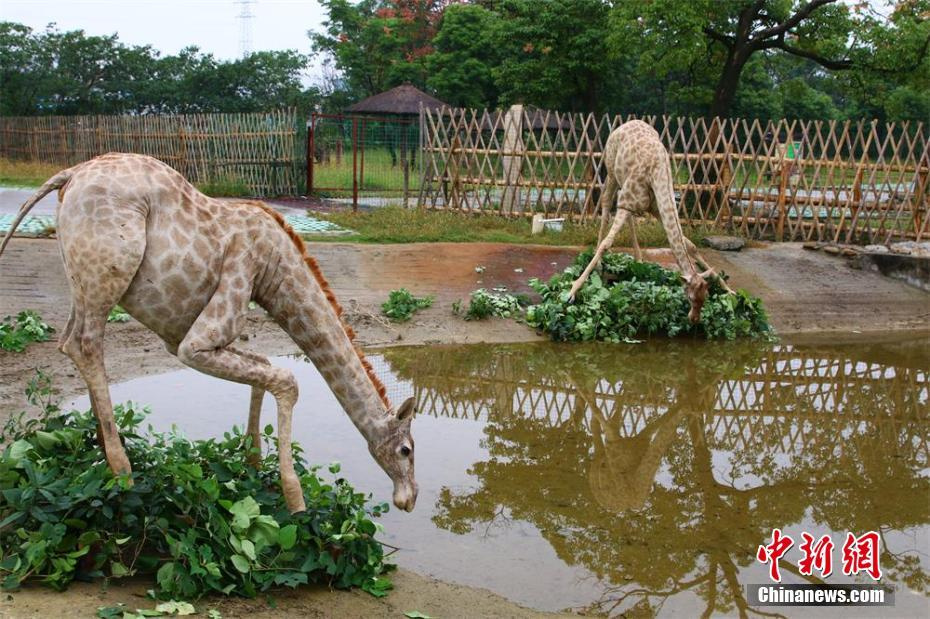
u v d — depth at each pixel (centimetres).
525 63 3089
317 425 870
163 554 502
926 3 2084
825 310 1477
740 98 3244
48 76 3978
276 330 1198
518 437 909
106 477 507
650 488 784
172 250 521
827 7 2150
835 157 1795
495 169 1914
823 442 928
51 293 1186
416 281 1423
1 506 483
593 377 1135
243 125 2400
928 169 1792
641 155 1311
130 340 1094
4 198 2214
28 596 448
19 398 850
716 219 1803
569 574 613
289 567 514
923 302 1535
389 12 4562
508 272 1493
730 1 2125
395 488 588
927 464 869
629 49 2319
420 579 580
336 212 1981
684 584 608
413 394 1035
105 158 531
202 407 886
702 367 1198
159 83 4078
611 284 1402
